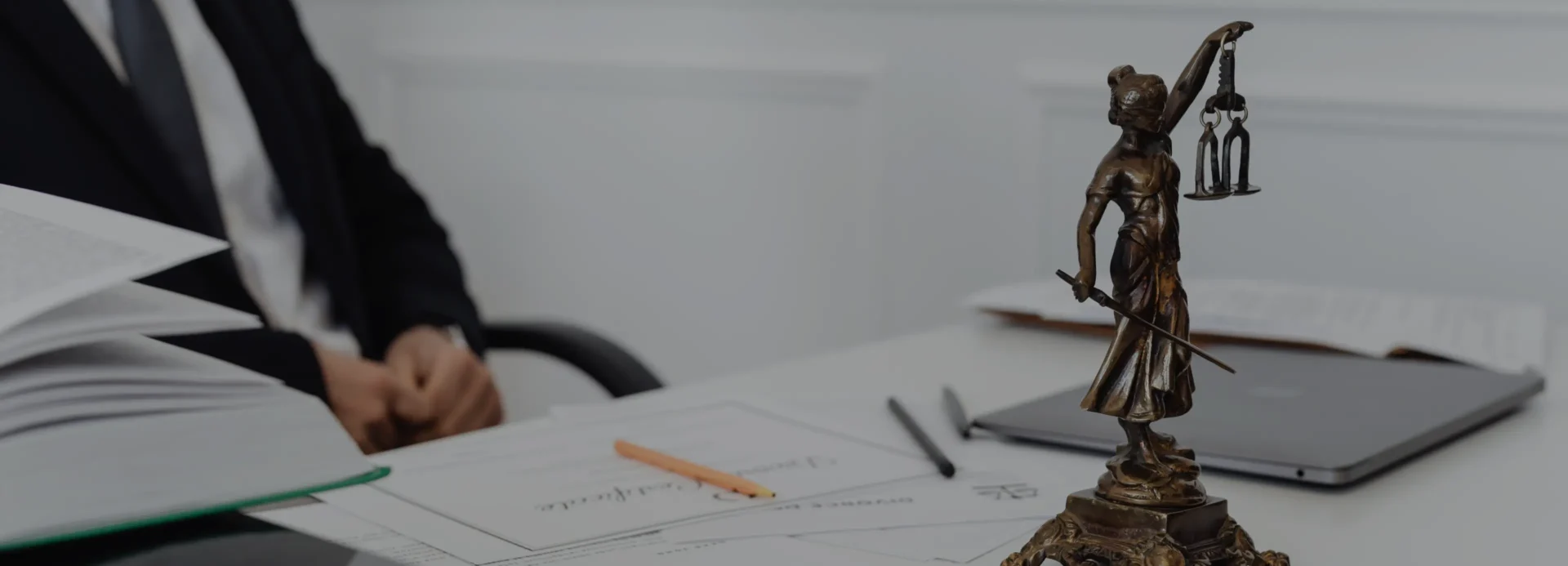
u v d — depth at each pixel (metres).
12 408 0.44
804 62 1.93
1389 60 1.51
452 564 0.57
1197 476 0.51
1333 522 0.61
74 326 0.46
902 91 1.85
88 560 0.45
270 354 1.17
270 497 0.48
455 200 2.32
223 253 1.29
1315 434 0.72
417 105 2.32
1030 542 0.52
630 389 1.28
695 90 2.04
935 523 0.61
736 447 0.75
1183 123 1.63
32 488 0.43
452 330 1.46
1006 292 1.17
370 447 1.25
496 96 2.24
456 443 0.78
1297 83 1.56
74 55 1.24
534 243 2.27
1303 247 1.60
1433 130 1.50
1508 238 1.48
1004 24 1.75
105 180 1.24
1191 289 1.17
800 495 0.66
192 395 0.49
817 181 1.97
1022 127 1.76
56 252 0.47
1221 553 0.50
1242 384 0.86
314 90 1.57
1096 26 1.68
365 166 1.60
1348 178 1.56
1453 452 0.73
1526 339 0.98
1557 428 0.78
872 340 1.97
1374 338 0.96
